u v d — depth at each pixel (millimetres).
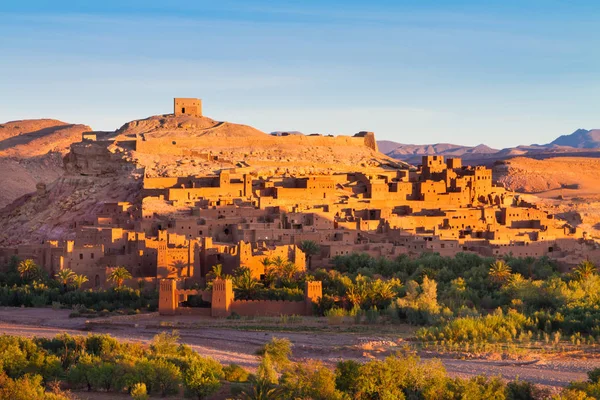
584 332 182625
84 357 144375
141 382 133000
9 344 150000
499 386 133625
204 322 193625
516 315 187750
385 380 132125
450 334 176125
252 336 181250
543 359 160125
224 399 130000
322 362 157375
